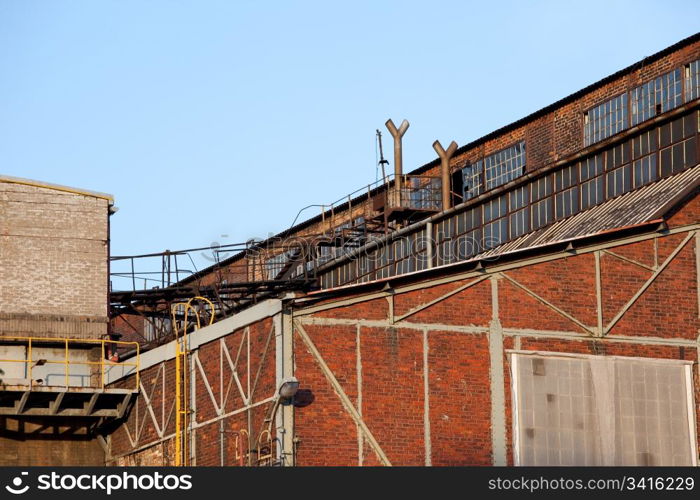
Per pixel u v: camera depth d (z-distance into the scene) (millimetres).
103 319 48250
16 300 47625
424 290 38312
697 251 40719
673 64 51656
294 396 36625
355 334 37531
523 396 38312
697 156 43844
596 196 47344
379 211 59656
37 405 45156
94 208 49219
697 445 39250
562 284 39406
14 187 48562
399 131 59719
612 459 38469
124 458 44750
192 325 45219
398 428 37125
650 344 39625
